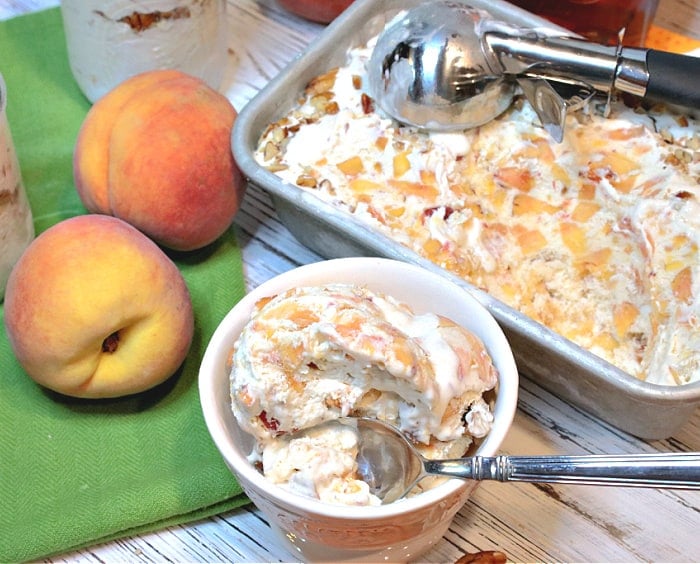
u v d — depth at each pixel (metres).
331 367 0.47
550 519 0.58
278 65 0.86
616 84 0.64
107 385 0.60
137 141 0.65
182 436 0.61
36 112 0.82
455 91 0.66
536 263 0.65
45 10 0.89
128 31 0.74
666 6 0.89
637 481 0.45
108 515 0.56
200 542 0.57
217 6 0.78
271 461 0.48
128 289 0.57
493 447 0.47
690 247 0.61
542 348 0.56
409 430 0.48
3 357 0.64
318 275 0.55
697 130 0.67
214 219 0.67
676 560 0.56
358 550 0.51
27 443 0.60
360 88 0.71
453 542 0.57
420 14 0.69
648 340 0.61
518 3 0.78
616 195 0.65
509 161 0.68
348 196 0.65
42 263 0.58
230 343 0.51
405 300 0.56
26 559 0.55
